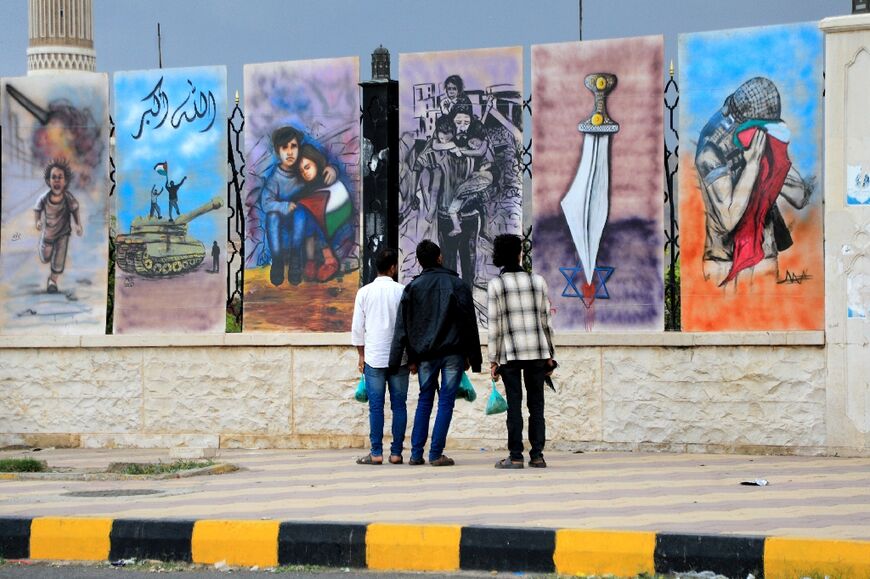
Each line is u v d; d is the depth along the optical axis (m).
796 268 13.55
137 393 15.45
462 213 14.57
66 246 15.76
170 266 15.41
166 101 15.41
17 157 15.88
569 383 14.12
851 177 13.34
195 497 10.95
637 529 8.85
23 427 15.78
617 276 14.05
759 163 13.65
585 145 14.16
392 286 13.51
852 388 13.30
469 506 10.12
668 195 14.11
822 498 10.38
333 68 14.91
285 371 15.02
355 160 14.85
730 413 13.62
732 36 13.73
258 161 15.16
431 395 13.16
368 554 9.08
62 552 9.60
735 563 8.38
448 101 14.59
